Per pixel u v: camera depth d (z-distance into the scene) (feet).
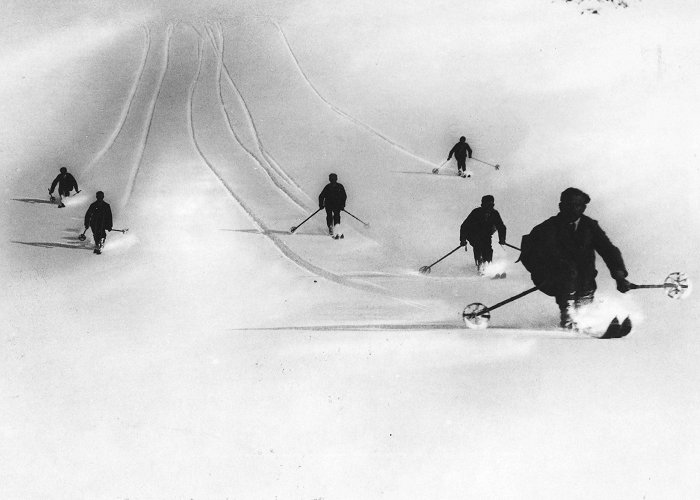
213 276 39.34
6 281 40.01
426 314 31.27
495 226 38.11
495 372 23.97
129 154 71.82
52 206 57.93
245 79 96.43
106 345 29.60
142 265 41.96
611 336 25.77
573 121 66.49
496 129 69.15
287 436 21.53
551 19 96.99
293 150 70.33
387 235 47.80
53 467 20.66
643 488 17.95
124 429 22.50
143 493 19.30
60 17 135.74
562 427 20.61
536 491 18.25
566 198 24.66
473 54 90.12
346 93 86.07
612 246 24.79
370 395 23.31
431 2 113.09
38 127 82.89
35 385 25.93
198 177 62.95
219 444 21.42
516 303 31.86
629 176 52.85
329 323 30.76
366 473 19.57
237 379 25.39
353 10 116.57
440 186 58.03
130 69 105.70
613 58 80.79
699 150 55.21
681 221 43.27
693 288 31.32
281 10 123.44
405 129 73.51
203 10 131.03
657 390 21.88
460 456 19.88
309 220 51.60
